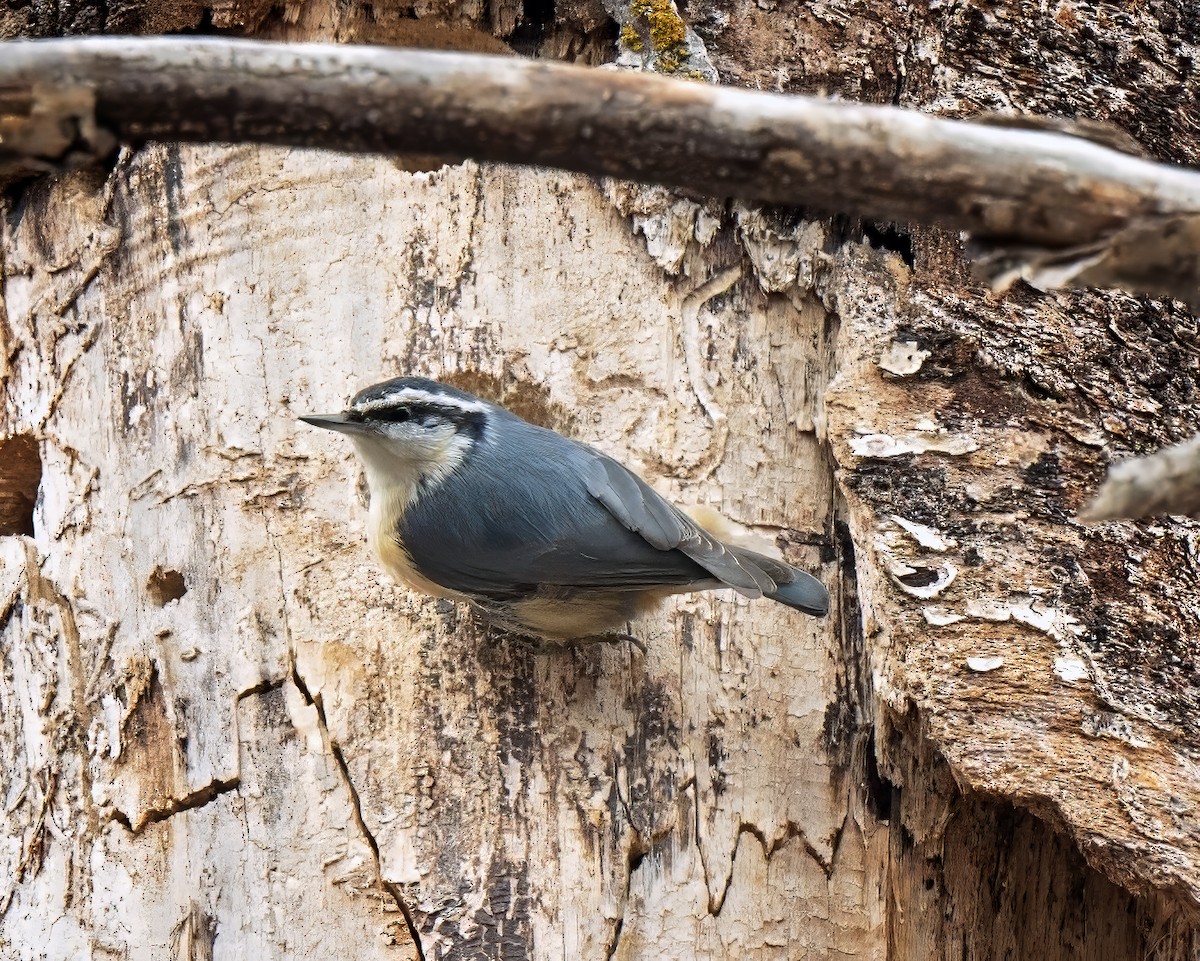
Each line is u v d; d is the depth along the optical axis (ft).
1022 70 27.27
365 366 25.27
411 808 22.06
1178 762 22.16
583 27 27.45
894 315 25.54
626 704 23.20
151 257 25.71
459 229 25.89
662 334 25.90
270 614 23.65
